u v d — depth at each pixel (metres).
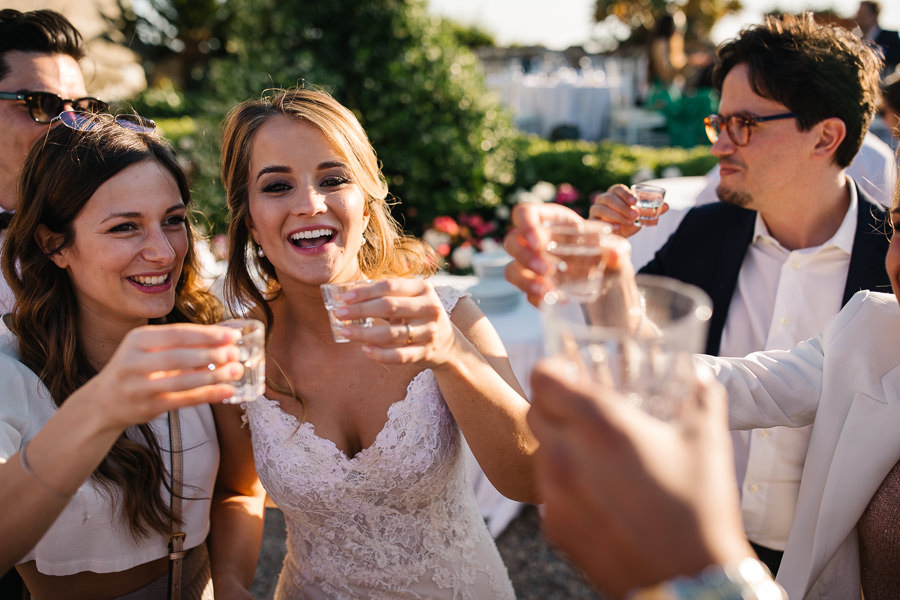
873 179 2.54
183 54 26.39
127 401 0.97
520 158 7.70
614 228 1.79
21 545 1.04
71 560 1.43
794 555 1.53
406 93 6.19
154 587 1.56
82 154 1.43
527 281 1.01
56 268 1.53
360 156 1.63
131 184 1.45
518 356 2.96
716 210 2.23
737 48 1.98
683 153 8.55
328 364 1.65
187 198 1.65
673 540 0.62
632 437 0.65
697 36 21.03
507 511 3.38
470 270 5.85
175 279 1.58
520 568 3.15
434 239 5.53
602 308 0.94
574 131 12.75
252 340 1.13
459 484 1.73
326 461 1.56
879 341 1.43
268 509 3.79
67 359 1.50
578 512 0.67
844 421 1.45
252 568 1.67
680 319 0.86
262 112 1.59
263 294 1.77
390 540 1.62
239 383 1.14
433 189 6.61
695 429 0.68
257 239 1.69
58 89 2.38
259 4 6.16
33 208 1.46
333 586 1.67
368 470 1.56
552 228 0.98
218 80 6.13
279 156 1.55
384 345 1.18
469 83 6.48
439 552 1.67
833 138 1.89
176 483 1.55
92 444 1.00
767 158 1.95
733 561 0.60
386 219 1.87
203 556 1.67
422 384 1.60
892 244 1.31
